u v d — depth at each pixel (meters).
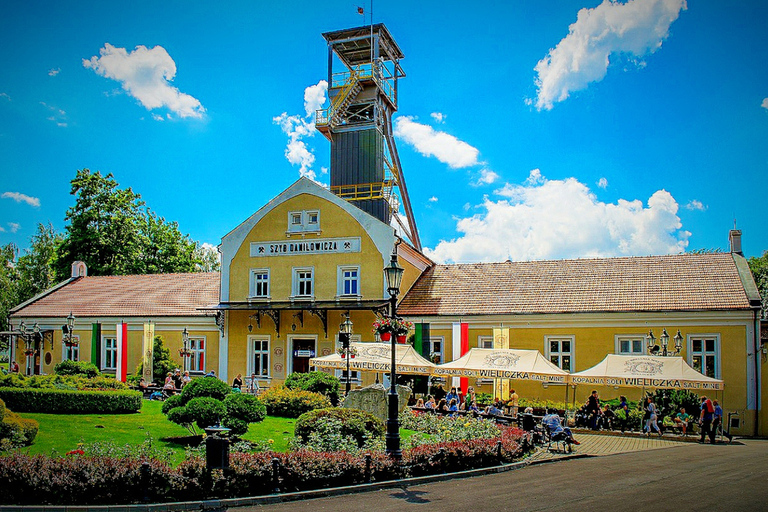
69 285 48.78
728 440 27.33
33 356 44.69
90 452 15.23
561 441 25.30
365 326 36.56
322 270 37.72
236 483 14.27
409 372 29.45
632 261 36.38
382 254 36.62
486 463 19.39
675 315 31.72
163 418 23.47
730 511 12.60
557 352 33.78
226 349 39.28
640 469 18.47
